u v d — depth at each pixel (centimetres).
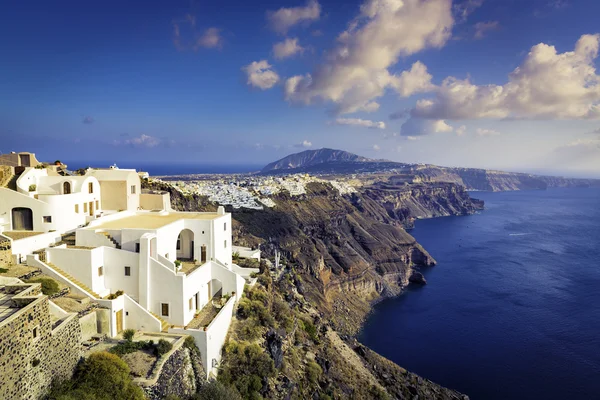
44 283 3316
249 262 6706
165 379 3016
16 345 2111
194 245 5053
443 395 7044
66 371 2630
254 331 4453
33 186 4809
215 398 3241
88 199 5103
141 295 3894
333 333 7175
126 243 4147
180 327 3859
